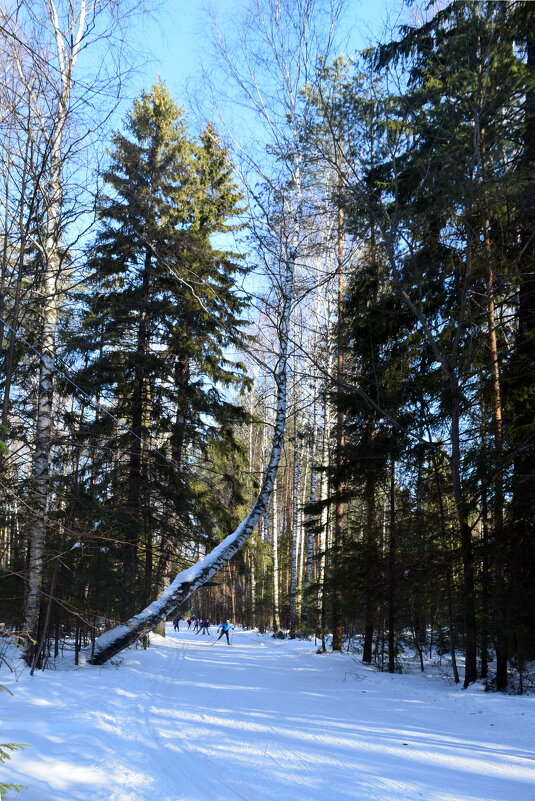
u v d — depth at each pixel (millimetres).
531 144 12562
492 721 9508
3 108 10750
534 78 11820
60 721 8375
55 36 11930
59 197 11938
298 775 6242
